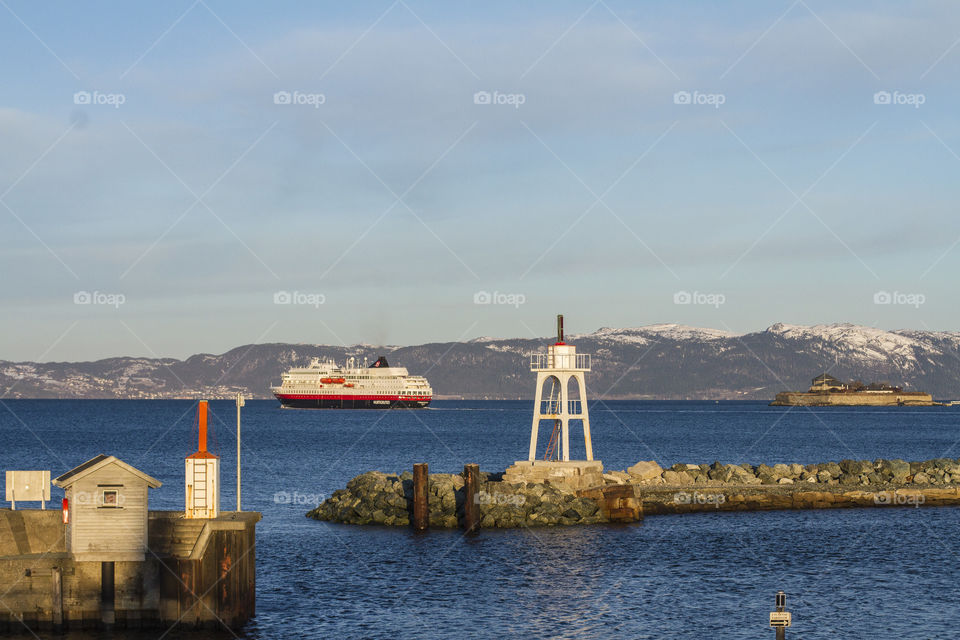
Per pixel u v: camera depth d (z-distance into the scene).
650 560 56.19
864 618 43.56
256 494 92.06
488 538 63.16
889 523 70.50
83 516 37.72
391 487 73.19
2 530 40.44
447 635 40.91
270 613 44.12
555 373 73.19
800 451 171.62
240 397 45.22
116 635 37.78
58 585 37.47
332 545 61.00
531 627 42.16
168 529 40.00
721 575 52.34
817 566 54.75
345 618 43.38
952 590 48.97
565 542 61.66
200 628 38.31
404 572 53.03
